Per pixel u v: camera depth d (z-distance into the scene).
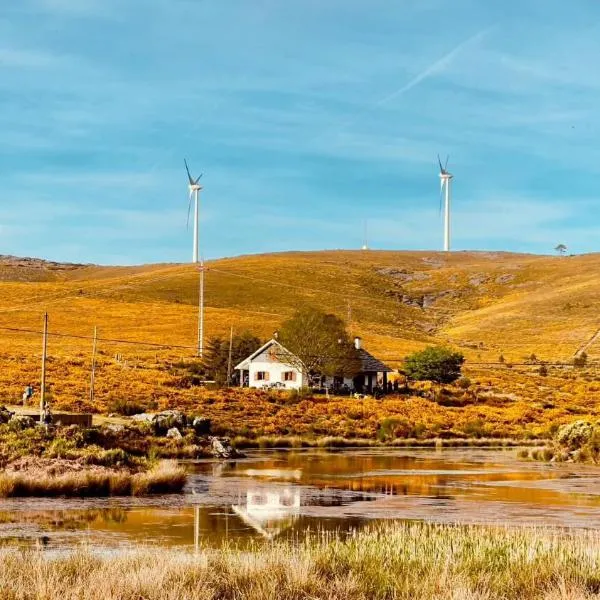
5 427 61.22
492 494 52.62
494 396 158.00
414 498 50.09
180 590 20.61
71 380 132.50
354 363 154.75
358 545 25.81
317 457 82.62
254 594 20.81
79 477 48.97
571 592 20.95
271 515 42.28
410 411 131.12
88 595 19.91
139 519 40.12
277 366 154.38
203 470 66.88
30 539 33.78
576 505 47.50
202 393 129.38
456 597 20.30
